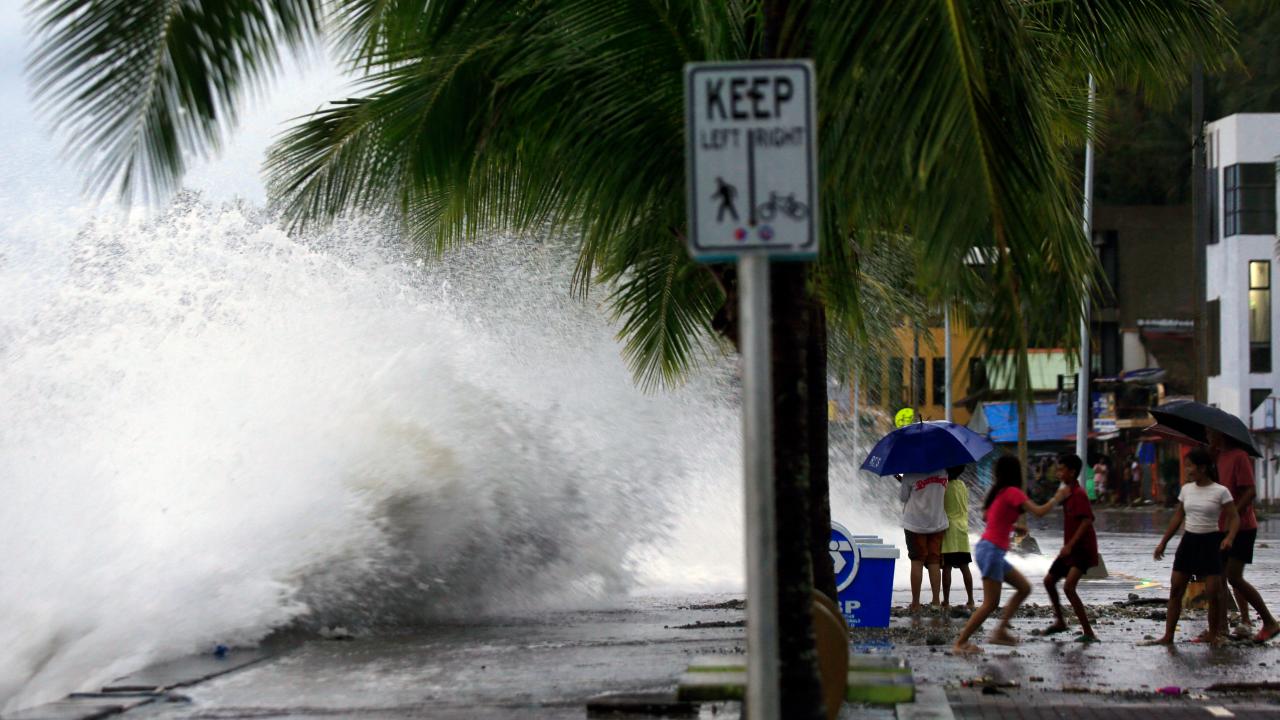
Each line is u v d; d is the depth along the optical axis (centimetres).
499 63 3133
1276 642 4003
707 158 1570
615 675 3203
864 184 2244
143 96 2217
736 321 2745
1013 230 2106
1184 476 4062
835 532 4353
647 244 3509
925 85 2089
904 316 4600
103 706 2767
